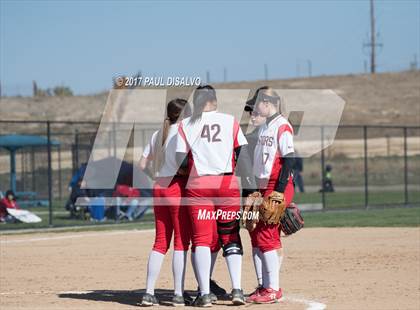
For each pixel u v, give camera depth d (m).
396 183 112.19
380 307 22.17
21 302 23.89
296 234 46.16
